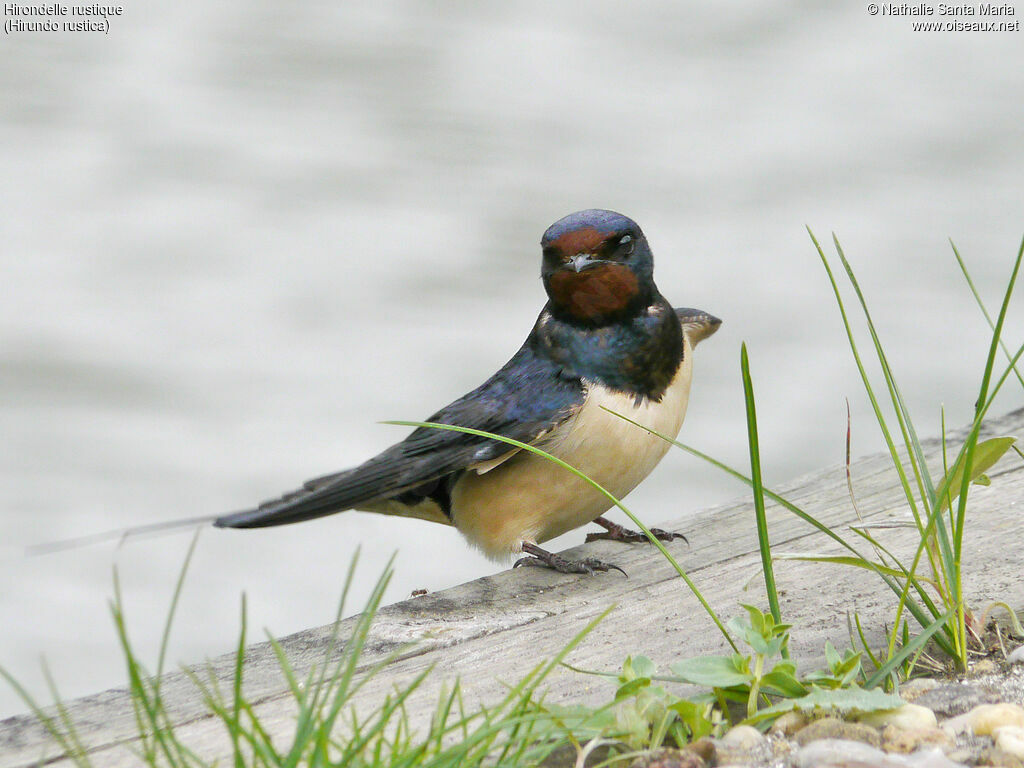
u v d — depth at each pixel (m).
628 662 5.72
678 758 5.28
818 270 26.94
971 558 7.43
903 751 5.38
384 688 6.43
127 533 8.84
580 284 9.39
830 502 8.80
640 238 9.53
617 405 9.44
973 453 6.00
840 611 6.98
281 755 5.59
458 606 7.64
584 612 7.43
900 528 8.10
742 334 25.05
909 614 6.81
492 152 32.34
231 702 6.32
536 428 9.34
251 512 9.57
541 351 9.73
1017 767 5.15
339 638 7.16
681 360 9.76
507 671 6.59
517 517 9.76
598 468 9.56
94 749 5.90
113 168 32.50
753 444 5.92
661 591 7.66
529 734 5.24
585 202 30.06
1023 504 8.08
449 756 5.03
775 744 5.46
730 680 5.60
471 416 9.59
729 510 8.98
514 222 29.19
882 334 24.70
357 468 9.63
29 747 5.93
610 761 5.26
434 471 9.43
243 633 5.04
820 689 5.62
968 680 6.09
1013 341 24.12
